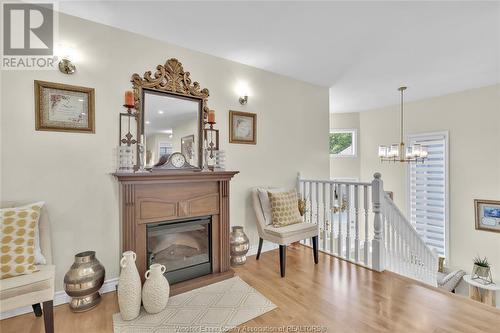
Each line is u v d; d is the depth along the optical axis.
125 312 1.82
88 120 2.17
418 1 1.96
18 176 1.90
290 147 3.67
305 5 2.02
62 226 2.06
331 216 3.21
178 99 2.62
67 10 2.06
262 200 2.97
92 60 2.20
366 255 2.81
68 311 1.94
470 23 2.26
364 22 2.26
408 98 4.80
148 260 2.24
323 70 3.42
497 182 3.92
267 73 3.42
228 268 2.63
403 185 5.13
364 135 5.86
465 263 4.22
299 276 2.55
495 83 3.92
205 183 2.53
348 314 1.89
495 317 1.83
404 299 2.09
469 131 4.22
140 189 2.13
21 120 1.92
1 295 1.43
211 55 2.91
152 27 2.33
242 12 2.12
